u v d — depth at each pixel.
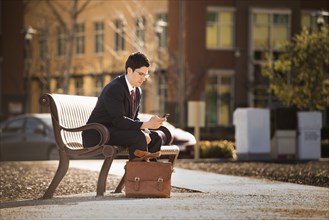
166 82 46.94
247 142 24.70
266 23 48.19
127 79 11.02
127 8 49.56
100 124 10.70
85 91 54.00
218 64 47.53
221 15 47.81
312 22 45.75
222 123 47.31
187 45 46.81
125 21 50.12
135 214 8.96
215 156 27.41
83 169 17.28
